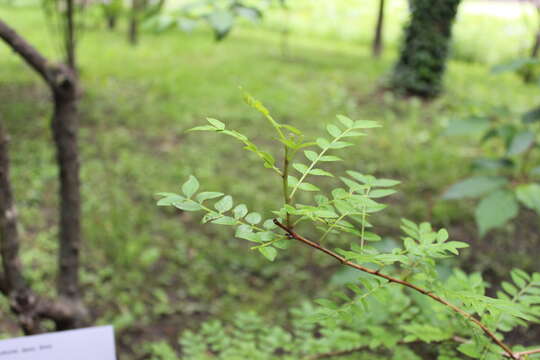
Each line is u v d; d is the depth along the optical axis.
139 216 4.87
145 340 3.51
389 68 10.20
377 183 0.97
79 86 3.71
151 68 9.67
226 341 1.81
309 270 4.33
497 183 2.23
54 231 4.62
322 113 7.80
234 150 6.50
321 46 13.20
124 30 13.02
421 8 8.29
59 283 2.55
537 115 2.18
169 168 5.91
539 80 2.21
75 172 2.41
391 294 1.49
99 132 6.71
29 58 2.16
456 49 12.18
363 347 1.63
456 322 1.34
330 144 0.89
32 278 3.92
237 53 11.43
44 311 2.39
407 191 5.63
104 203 5.04
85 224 4.65
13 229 1.86
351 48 13.37
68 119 2.30
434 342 1.52
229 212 3.35
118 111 7.41
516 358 1.05
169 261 4.38
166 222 4.91
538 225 5.14
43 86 8.07
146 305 3.85
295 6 16.81
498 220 2.13
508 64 2.00
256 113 7.63
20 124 6.54
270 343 1.74
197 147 6.53
